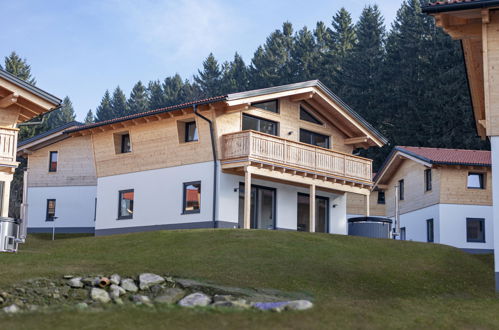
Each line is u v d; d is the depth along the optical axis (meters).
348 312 13.98
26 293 14.55
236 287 16.11
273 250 20.61
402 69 61.94
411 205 41.28
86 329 11.93
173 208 29.83
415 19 65.62
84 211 38.81
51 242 25.23
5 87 24.23
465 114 53.84
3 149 24.06
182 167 29.84
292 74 77.44
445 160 37.25
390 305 15.16
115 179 32.47
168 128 30.47
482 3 17.58
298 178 29.72
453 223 37.19
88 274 16.38
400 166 43.34
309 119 33.22
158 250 20.91
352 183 32.47
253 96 28.75
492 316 14.76
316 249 21.42
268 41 93.25
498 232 17.58
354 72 65.94
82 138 39.50
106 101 112.06
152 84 111.25
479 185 37.88
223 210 28.56
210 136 28.78
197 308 13.67
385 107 60.84
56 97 25.08
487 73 18.08
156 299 14.73
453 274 20.58
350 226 30.36
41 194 39.59
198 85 96.50
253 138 27.83
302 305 13.99
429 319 14.04
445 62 58.03
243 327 12.38
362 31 70.56
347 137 34.91
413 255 22.67
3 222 20.61
